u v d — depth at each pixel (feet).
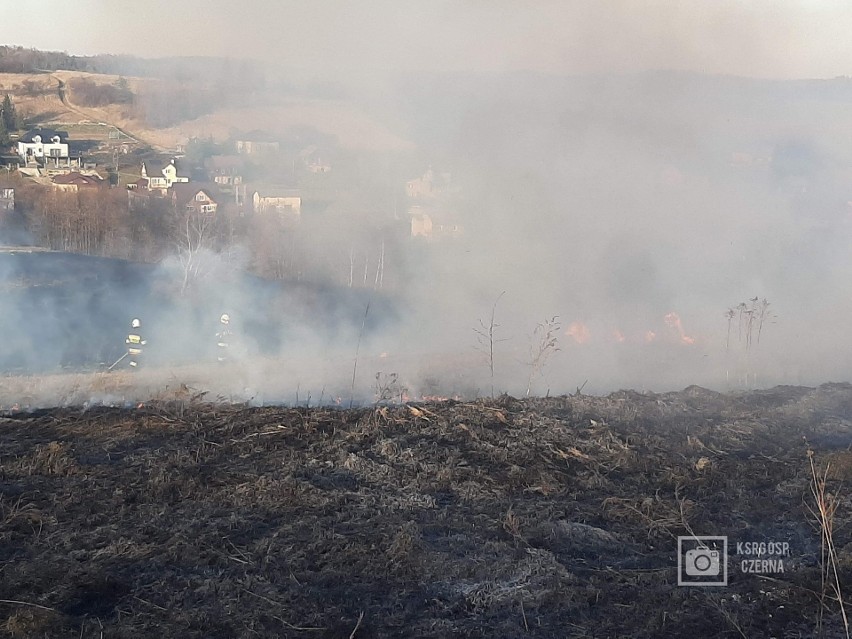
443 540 19.88
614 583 18.12
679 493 23.57
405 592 17.38
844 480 24.54
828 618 16.81
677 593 17.62
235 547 19.08
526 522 20.99
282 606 16.57
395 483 23.40
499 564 18.52
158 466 23.79
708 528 21.02
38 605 16.16
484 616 16.62
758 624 16.61
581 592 17.53
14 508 20.61
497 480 23.82
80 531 19.65
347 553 18.72
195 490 22.16
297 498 21.83
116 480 22.93
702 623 16.58
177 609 16.31
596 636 16.03
